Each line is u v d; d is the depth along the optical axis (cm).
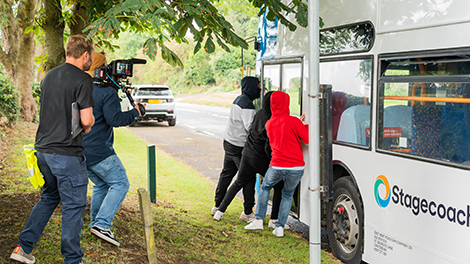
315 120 288
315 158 292
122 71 393
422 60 343
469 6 298
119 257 381
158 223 512
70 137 318
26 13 1370
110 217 393
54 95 316
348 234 442
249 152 533
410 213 351
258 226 539
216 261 432
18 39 1408
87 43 334
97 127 382
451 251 312
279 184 543
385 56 379
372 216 400
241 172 548
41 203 336
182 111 2900
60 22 546
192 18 390
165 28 363
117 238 422
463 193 304
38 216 333
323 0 486
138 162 986
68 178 319
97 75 385
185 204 652
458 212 307
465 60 307
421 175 340
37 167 322
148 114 1845
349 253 442
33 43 1421
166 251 431
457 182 309
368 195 406
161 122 2128
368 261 406
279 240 508
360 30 418
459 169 308
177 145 1343
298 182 495
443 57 323
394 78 370
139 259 387
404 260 359
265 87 654
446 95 324
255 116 533
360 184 418
